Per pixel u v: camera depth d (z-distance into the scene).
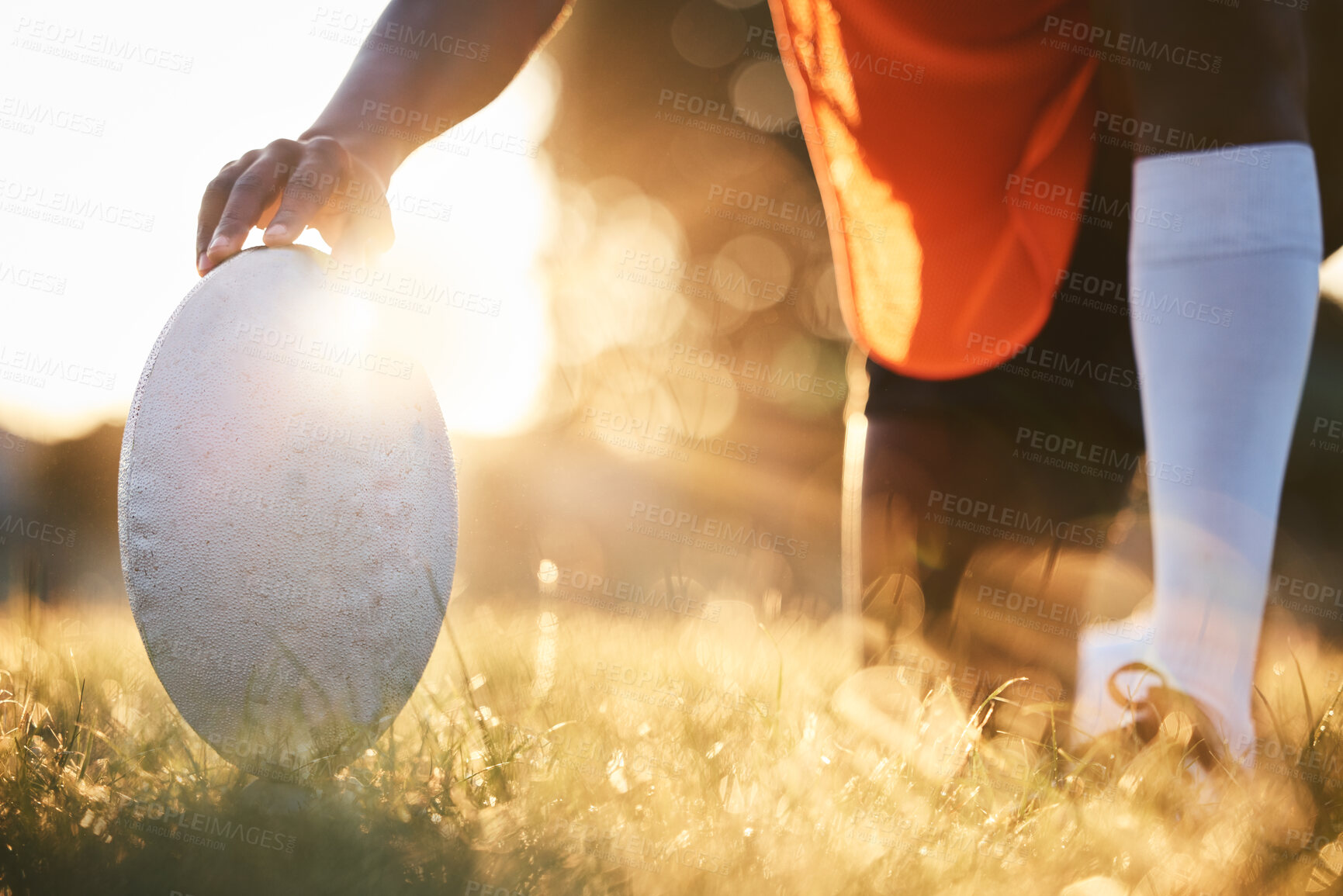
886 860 1.31
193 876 1.21
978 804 1.56
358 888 1.19
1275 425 1.44
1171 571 1.48
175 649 1.58
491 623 3.34
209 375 1.58
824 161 2.45
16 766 1.52
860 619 2.29
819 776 1.62
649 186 11.61
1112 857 1.33
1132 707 1.50
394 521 1.64
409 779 1.62
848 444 2.52
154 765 1.72
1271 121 1.46
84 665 2.40
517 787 1.60
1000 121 2.20
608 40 11.94
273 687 1.56
